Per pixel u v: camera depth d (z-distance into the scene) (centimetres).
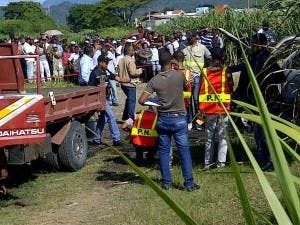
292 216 154
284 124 196
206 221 616
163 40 2580
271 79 727
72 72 2308
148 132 891
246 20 1439
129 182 832
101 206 724
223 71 791
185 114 741
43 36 3098
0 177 754
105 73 1115
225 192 708
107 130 1319
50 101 857
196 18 2845
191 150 973
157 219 640
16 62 845
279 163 156
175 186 765
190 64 1169
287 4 608
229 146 172
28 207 743
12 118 725
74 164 922
